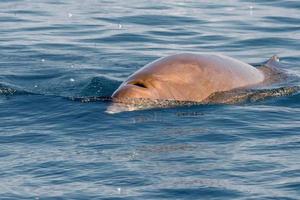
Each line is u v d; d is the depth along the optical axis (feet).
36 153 112.27
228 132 121.60
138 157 109.29
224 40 202.08
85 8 247.09
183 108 134.10
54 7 249.96
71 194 96.48
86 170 104.47
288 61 178.81
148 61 179.52
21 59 180.75
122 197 95.14
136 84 136.77
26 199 95.14
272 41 200.44
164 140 117.19
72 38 204.74
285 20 225.15
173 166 105.29
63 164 106.93
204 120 127.85
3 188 98.78
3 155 111.55
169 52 189.26
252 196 94.73
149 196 95.35
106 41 201.57
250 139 118.11
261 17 229.66
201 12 238.48
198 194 95.86
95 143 116.26
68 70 169.17
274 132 122.01
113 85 153.69
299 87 149.38
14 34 209.77
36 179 101.81
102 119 128.36
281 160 107.55
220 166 105.19
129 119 127.75
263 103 139.33
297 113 133.39
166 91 136.26
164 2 256.52
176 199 94.58
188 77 140.26
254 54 187.93
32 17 233.14
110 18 229.86
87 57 183.11
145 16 232.12
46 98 143.33
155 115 129.70
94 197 95.35
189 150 112.16
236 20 225.97
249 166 105.19
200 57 147.02
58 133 122.11
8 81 158.20
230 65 149.89
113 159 108.47
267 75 158.10
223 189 97.04
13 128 125.59
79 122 127.54
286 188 96.99
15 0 265.34
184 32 211.41
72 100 141.59
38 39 203.62
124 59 181.27
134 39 203.62
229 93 142.41
